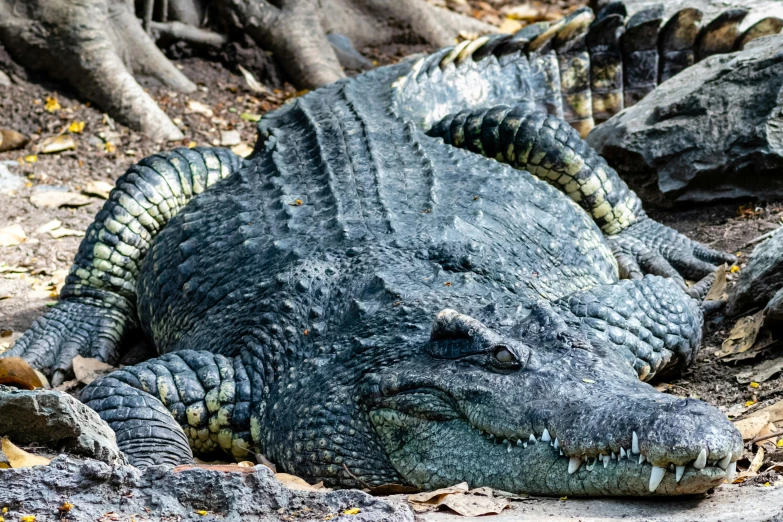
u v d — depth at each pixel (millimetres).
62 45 28484
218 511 9227
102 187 25125
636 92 25641
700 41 25625
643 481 9953
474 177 17344
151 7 31203
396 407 12070
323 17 35000
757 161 20203
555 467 10664
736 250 19125
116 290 19578
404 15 36344
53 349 18578
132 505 9102
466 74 23891
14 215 23750
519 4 41844
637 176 21969
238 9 32625
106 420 13289
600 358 11648
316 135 19016
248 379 14023
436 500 10852
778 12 26359
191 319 16188
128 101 28359
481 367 11602
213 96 31250
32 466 9211
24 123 27688
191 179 19953
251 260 15602
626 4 28453
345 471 12617
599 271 17438
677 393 14805
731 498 10047
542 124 19578
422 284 14000
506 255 15531
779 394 13742
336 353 13203
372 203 16094
